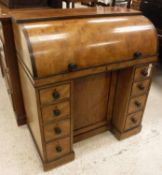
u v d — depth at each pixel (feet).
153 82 7.76
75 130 4.54
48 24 2.98
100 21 3.35
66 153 4.16
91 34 3.13
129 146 4.77
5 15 3.66
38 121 3.34
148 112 6.01
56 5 4.60
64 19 3.19
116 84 4.41
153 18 7.38
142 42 3.58
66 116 3.56
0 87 7.11
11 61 4.30
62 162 4.21
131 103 4.34
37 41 2.74
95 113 4.62
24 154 4.48
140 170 4.21
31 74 2.85
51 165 4.08
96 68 3.25
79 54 3.00
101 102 4.53
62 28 2.99
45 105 3.16
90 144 4.80
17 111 5.08
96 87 4.16
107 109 4.78
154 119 5.71
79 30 3.07
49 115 3.33
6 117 5.65
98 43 3.15
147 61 3.84
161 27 7.15
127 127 4.78
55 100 3.20
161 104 6.43
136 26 3.56
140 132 5.19
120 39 3.34
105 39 3.21
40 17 3.11
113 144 4.83
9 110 5.94
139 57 3.60
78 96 4.02
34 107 3.45
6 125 5.34
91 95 4.21
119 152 4.61
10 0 4.00
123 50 3.40
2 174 4.02
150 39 3.67
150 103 6.46
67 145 4.04
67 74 3.01
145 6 7.60
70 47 2.92
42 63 2.74
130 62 3.60
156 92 7.12
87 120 4.60
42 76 2.81
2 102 6.29
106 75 4.12
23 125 5.35
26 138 4.93
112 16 3.58
